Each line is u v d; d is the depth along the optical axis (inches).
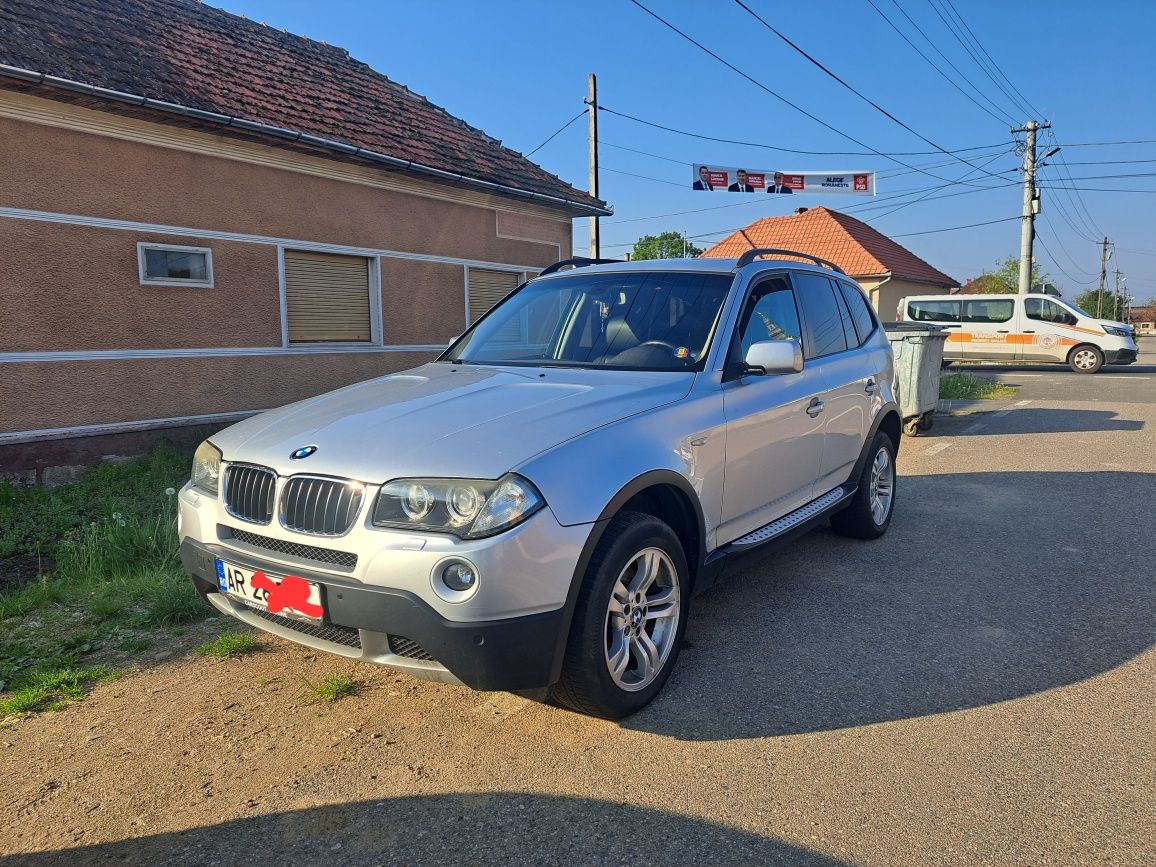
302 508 112.6
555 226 511.2
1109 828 95.8
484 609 100.9
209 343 332.2
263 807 102.4
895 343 411.8
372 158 369.7
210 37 396.2
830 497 190.9
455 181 415.5
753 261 176.2
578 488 110.2
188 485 136.6
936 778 106.7
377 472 108.5
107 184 294.8
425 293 429.7
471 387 139.7
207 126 313.4
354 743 117.6
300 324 374.3
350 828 98.0
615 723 122.3
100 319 296.2
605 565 112.7
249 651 149.8
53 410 284.8
